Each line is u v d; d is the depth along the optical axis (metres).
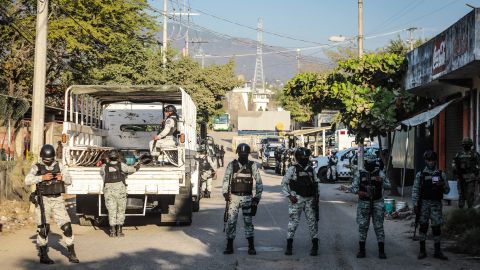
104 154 15.02
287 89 23.47
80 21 27.58
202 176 22.31
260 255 10.39
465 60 15.02
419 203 10.13
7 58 27.84
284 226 14.23
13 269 9.13
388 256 10.37
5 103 19.39
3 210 15.44
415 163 22.94
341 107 22.98
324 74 22.84
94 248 11.14
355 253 10.65
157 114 18.00
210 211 18.00
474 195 14.59
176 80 42.78
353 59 22.39
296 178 10.38
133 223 15.05
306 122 80.75
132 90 15.25
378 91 20.84
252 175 10.52
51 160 9.85
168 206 14.20
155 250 10.90
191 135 16.83
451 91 20.02
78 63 31.06
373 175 10.25
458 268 9.30
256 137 81.31
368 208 10.19
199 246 11.35
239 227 14.09
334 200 22.06
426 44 19.22
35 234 12.85
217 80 46.72
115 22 29.39
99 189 13.18
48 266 9.40
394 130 21.00
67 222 9.78
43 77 16.58
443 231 12.54
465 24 15.05
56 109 28.31
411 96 20.83
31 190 16.48
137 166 12.90
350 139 44.75
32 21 27.19
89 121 16.61
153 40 34.75
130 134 18.02
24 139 22.38
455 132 19.83
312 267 9.39
